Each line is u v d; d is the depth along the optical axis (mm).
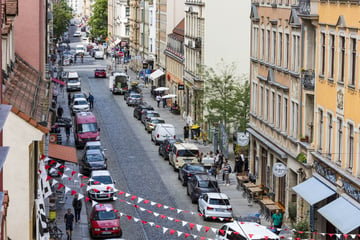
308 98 48312
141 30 159875
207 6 88250
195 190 53938
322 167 44219
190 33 97125
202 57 88438
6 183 21422
